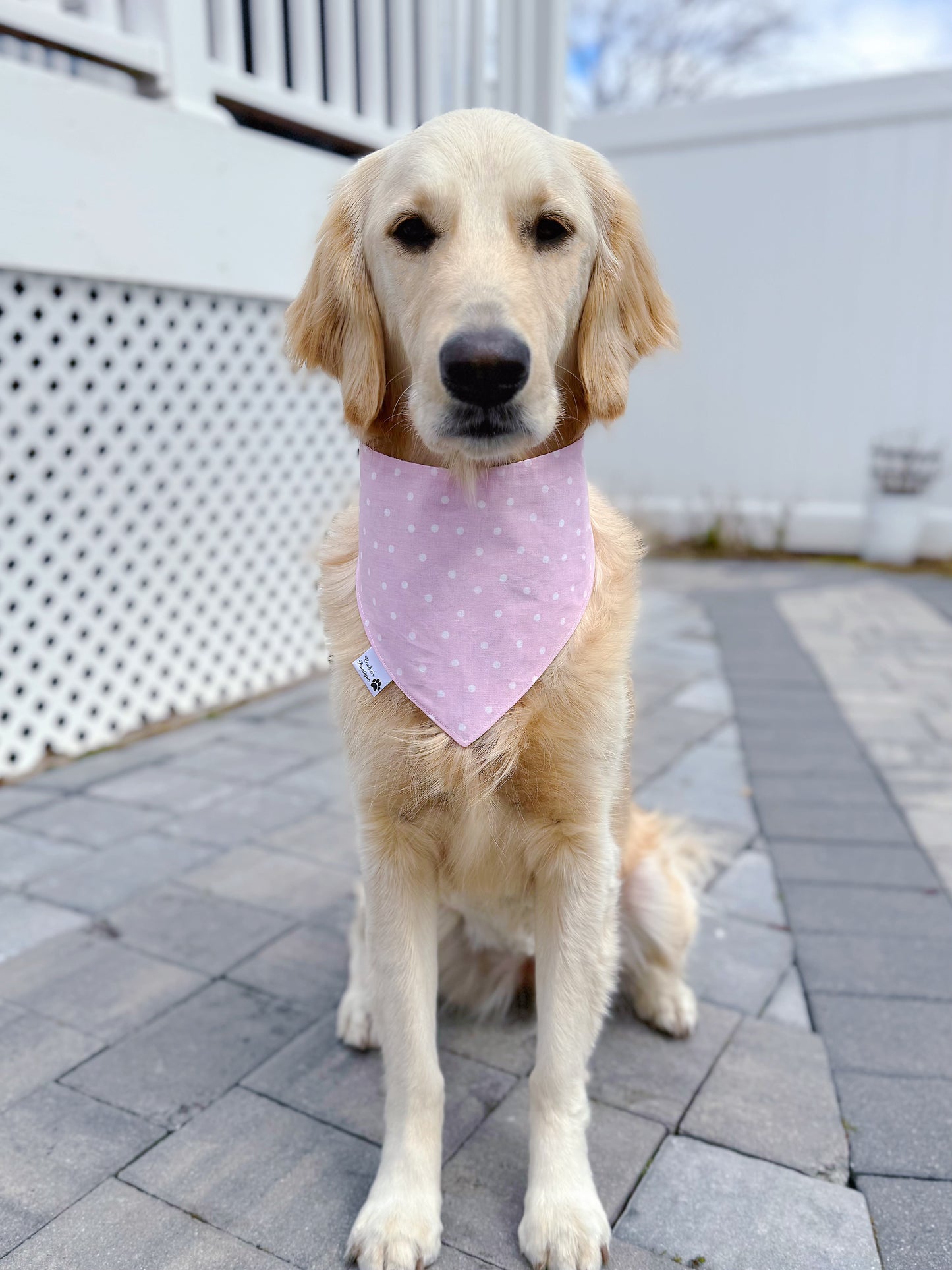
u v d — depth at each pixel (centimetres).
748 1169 75
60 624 167
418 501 70
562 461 72
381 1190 70
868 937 108
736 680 212
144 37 165
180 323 180
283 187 187
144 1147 78
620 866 83
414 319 66
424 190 66
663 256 383
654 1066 87
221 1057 88
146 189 161
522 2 237
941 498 367
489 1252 68
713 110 362
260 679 203
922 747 169
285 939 108
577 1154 71
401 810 73
